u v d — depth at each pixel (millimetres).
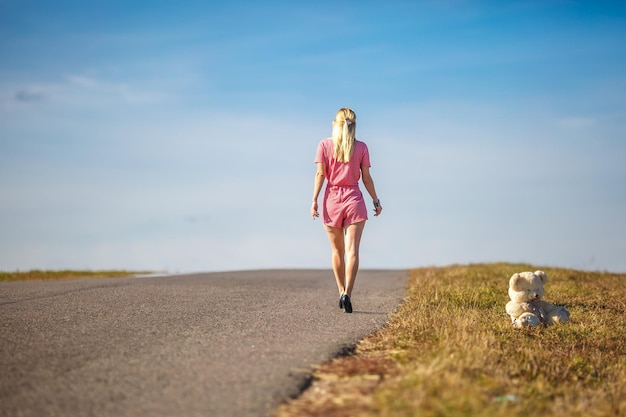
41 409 4211
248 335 6547
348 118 8281
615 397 5227
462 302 9492
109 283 12312
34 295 9922
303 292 10930
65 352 5703
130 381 4824
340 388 4734
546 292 11094
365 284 13000
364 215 8305
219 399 4434
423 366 5020
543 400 4801
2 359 5418
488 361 5535
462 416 4098
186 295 10031
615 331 8062
